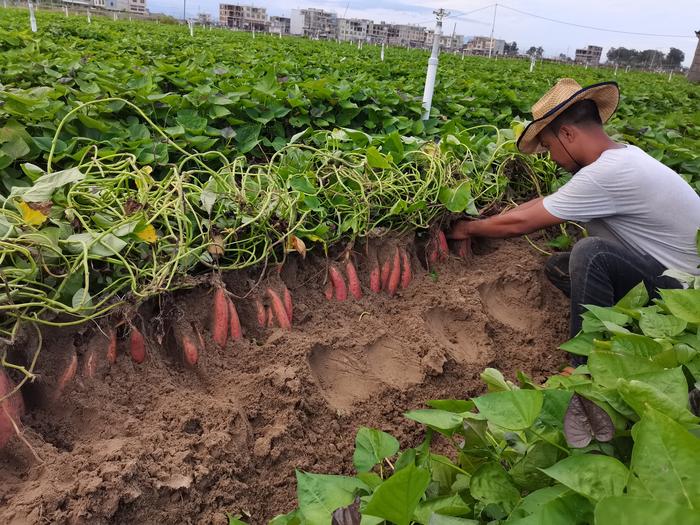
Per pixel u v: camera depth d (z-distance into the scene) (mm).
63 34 11812
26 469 2100
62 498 1913
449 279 3877
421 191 3711
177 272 2785
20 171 3436
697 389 1625
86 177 2889
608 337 2207
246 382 2680
